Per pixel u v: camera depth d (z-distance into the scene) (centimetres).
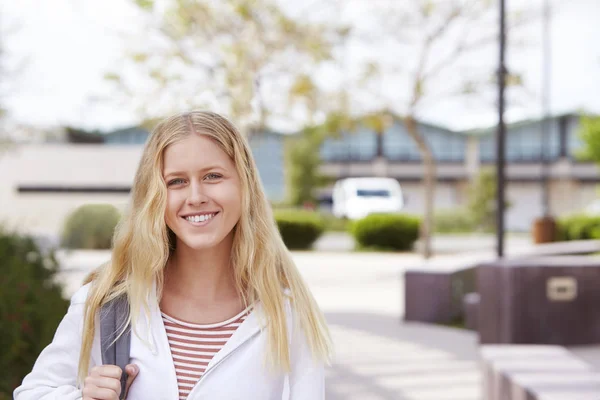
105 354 170
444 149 4328
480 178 3219
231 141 179
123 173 3381
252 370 171
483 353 502
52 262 584
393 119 1969
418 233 2386
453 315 990
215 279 180
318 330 185
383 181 3200
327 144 4325
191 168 175
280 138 4034
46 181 3347
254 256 178
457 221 3167
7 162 3309
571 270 773
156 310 173
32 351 391
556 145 4275
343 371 683
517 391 409
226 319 177
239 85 1379
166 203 175
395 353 771
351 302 1177
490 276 777
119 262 177
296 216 2422
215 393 168
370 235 2397
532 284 765
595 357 717
